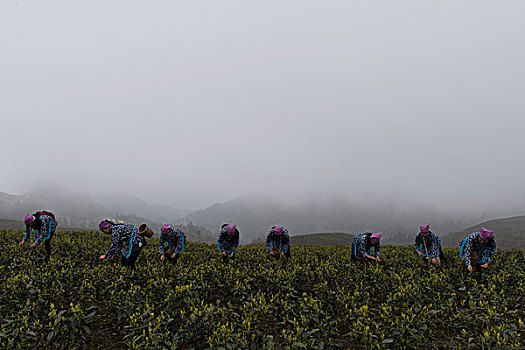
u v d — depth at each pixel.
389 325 7.20
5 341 6.23
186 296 8.33
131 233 10.97
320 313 7.79
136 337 6.28
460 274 11.29
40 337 6.74
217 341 6.22
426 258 12.95
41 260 12.38
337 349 6.95
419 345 6.74
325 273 11.12
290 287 9.52
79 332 7.11
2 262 12.10
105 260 12.18
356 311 7.59
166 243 11.82
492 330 6.60
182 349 6.70
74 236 19.14
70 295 8.88
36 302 7.62
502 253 15.60
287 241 13.40
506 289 9.59
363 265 12.20
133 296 8.16
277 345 6.67
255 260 13.55
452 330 7.53
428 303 8.93
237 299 9.32
